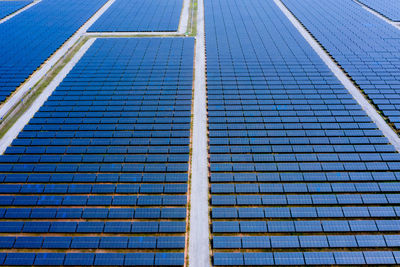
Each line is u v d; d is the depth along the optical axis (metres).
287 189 36.78
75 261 29.94
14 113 50.00
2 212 33.84
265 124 47.47
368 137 44.72
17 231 32.31
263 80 58.91
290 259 30.12
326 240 31.47
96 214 33.88
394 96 53.25
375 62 64.88
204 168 40.25
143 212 34.12
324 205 35.38
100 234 32.50
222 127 46.59
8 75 61.03
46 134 45.44
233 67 63.50
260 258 30.17
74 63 67.38
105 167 39.81
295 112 49.97
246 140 44.31
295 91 55.41
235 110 50.53
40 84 58.56
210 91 55.12
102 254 30.41
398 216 33.97
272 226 32.81
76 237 31.70
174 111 50.41
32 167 39.72
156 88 56.44
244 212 34.09
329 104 52.00
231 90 55.56
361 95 54.72
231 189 36.78
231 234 32.53
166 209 34.44
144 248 31.33
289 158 41.31
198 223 33.56
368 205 35.38
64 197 35.75
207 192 36.94
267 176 38.47
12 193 36.56
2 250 31.00
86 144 44.00
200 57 69.00
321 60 66.38
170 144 44.12
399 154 41.56
